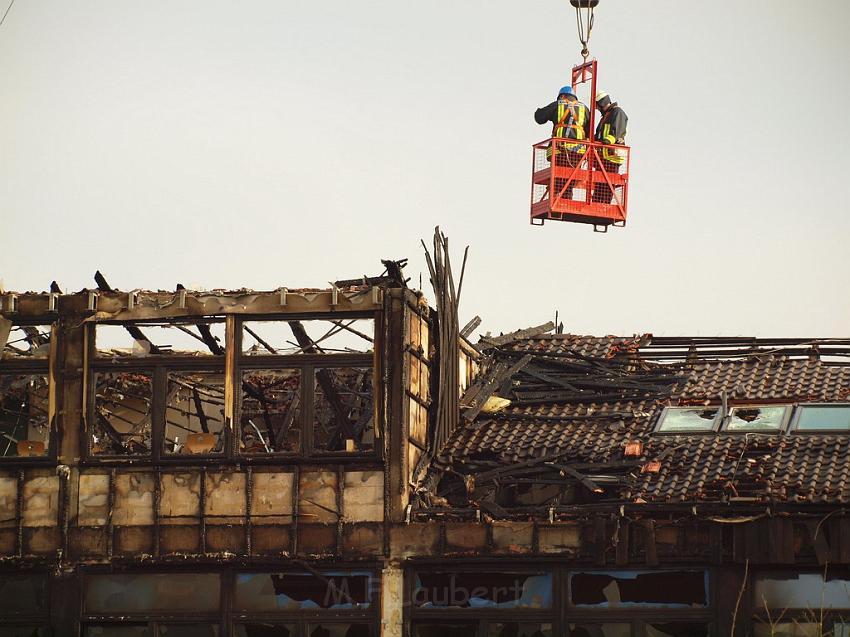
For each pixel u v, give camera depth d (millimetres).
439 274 50906
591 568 44812
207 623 46688
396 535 46062
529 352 57438
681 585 44125
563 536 44781
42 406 55719
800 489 43531
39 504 48031
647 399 52938
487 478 48594
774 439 47375
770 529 43031
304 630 46156
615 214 55000
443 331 50719
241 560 46500
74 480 47906
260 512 46812
